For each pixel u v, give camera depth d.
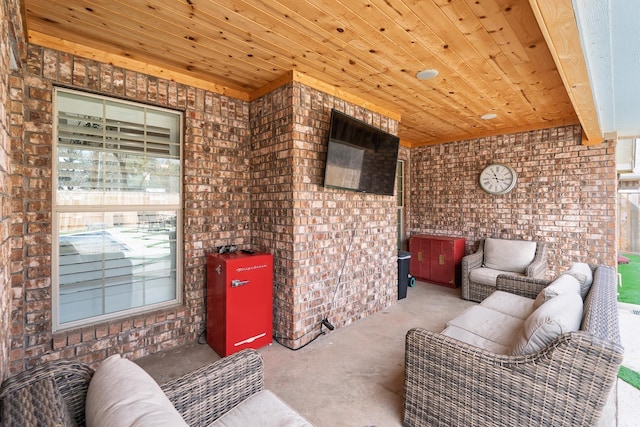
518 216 4.27
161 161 2.68
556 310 1.49
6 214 1.27
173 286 2.79
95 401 0.89
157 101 2.54
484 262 4.28
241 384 1.35
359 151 3.07
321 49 2.23
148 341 2.50
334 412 1.84
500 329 2.02
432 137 5.00
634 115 3.01
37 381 0.93
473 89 2.94
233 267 2.49
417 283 4.88
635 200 6.78
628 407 1.84
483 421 1.43
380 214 3.61
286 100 2.68
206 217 2.84
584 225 3.78
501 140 4.43
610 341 1.16
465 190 4.80
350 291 3.22
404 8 1.74
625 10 1.48
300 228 2.70
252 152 3.10
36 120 2.03
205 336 2.83
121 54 2.34
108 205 2.42
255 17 1.85
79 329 2.23
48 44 2.07
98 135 2.36
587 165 3.75
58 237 2.20
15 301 1.94
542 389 1.28
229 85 2.93
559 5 1.43
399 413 1.83
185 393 1.16
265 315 2.71
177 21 1.90
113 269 2.46
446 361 1.55
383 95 3.15
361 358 2.48
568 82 2.24
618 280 4.32
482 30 1.95
